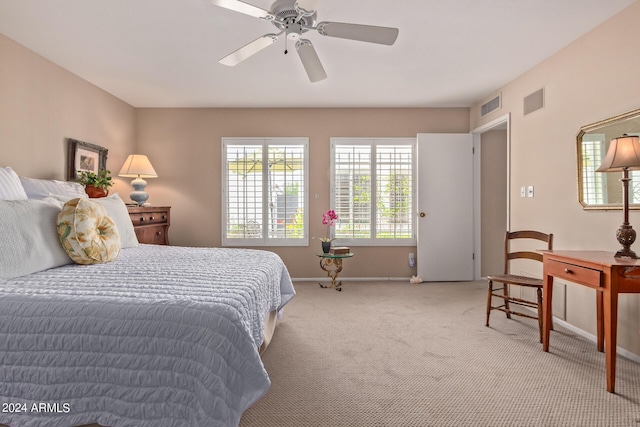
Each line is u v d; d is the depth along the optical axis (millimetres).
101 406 1177
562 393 1879
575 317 2816
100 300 1286
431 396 1847
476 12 2385
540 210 3266
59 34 2691
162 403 1151
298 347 2490
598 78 2582
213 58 3139
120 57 3117
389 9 2342
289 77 3607
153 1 2250
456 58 3150
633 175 2322
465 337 2693
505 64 3291
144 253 2541
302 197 4746
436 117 4750
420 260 4648
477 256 4730
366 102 4523
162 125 4707
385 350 2441
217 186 4742
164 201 4727
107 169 4082
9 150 2758
